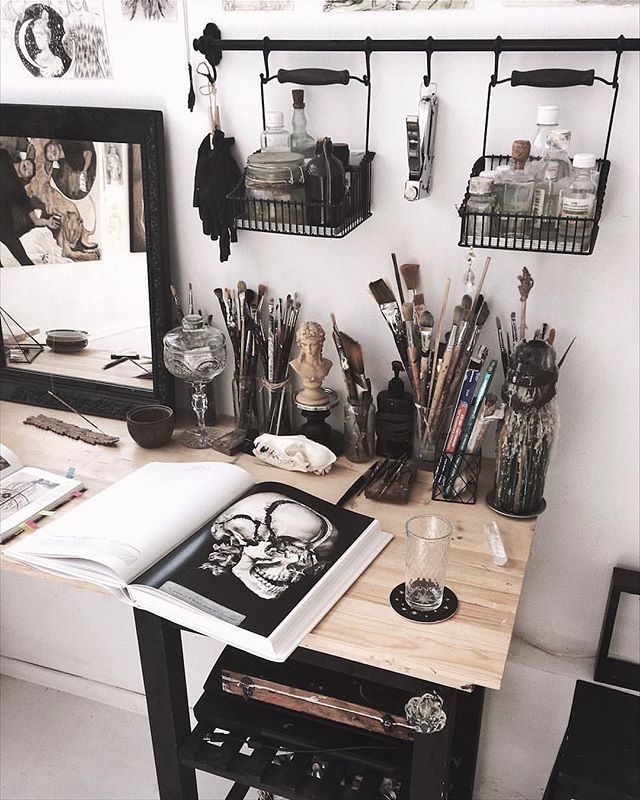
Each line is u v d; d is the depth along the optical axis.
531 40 1.34
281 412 1.70
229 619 1.21
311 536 1.37
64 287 1.81
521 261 1.50
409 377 1.56
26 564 1.35
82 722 2.21
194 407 1.71
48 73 1.69
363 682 1.47
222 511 1.46
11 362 1.91
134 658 2.18
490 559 1.36
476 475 1.50
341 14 1.46
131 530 1.36
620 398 1.54
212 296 1.75
